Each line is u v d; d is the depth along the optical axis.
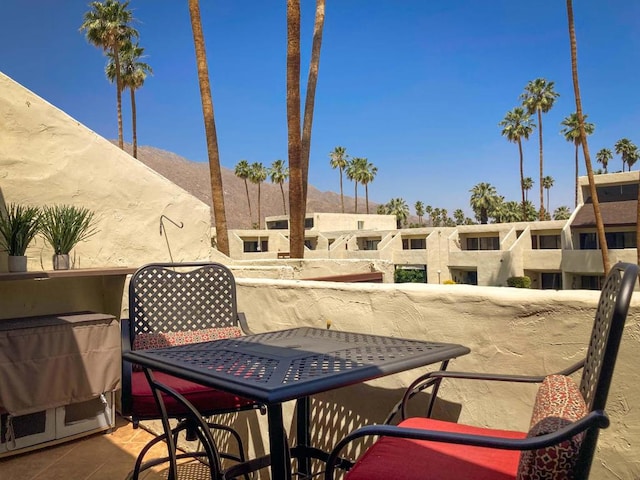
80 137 4.50
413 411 2.14
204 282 2.69
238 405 2.16
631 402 1.55
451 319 2.03
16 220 3.74
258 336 2.24
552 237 30.69
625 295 0.97
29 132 4.20
